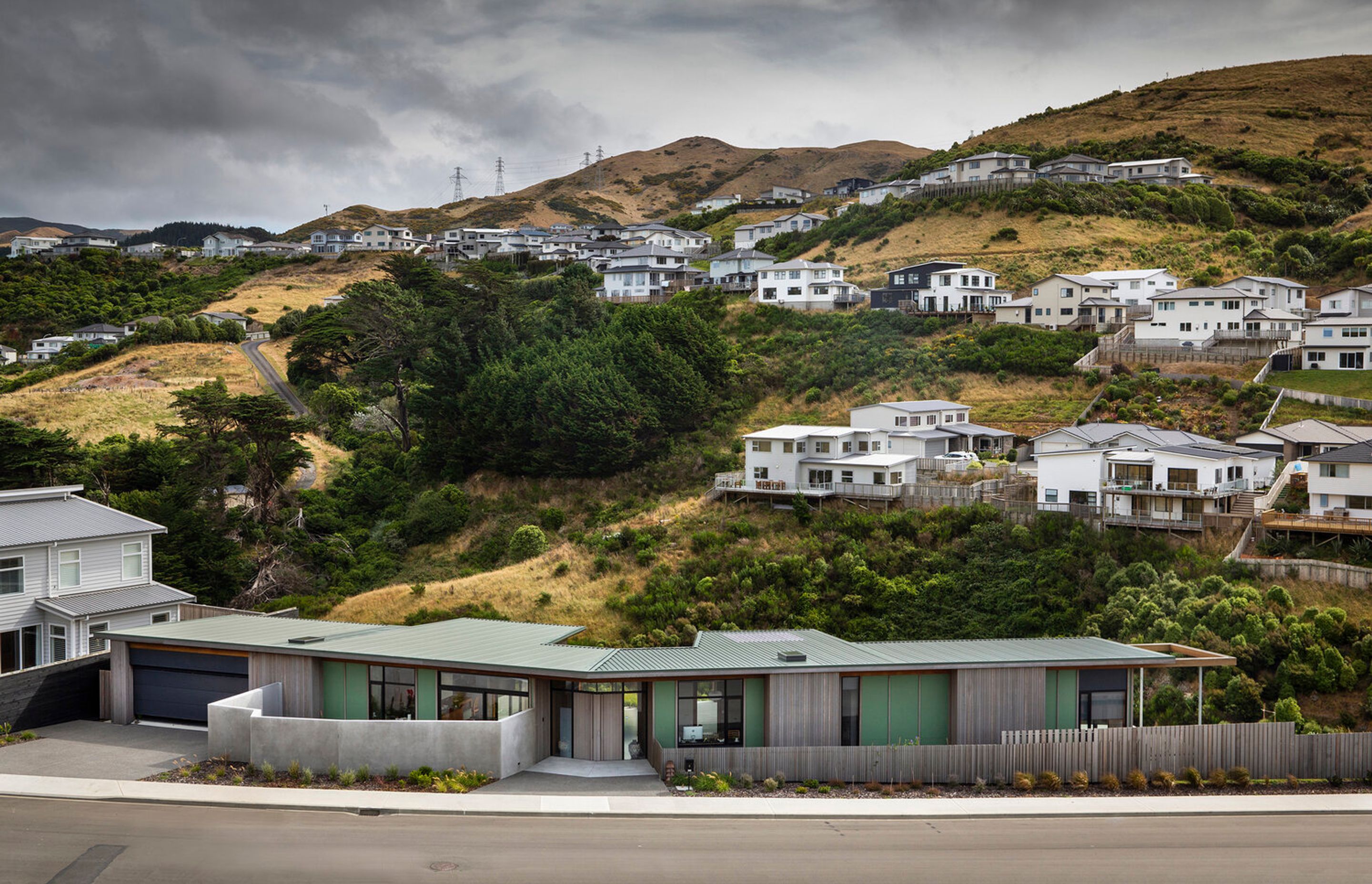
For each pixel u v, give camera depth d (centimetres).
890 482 6888
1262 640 4406
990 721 3173
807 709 3128
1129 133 18412
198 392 7450
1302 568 5050
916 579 5900
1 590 4144
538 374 8588
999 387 9000
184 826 2533
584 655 3241
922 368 9338
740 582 5994
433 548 7712
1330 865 2409
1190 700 4156
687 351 9356
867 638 5531
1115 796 2931
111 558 4541
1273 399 7900
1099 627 5100
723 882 2231
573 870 2286
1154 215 13412
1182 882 2294
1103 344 9469
